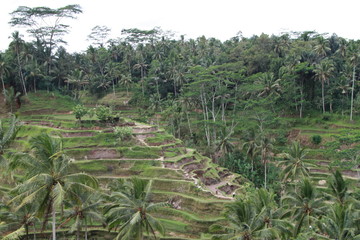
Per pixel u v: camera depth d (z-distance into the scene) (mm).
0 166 33906
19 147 67688
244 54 114375
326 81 94438
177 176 60562
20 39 98438
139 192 32219
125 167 62656
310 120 94188
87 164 61156
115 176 60656
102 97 123375
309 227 35594
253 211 31641
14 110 94500
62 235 45062
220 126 91750
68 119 80938
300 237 32344
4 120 83375
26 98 99875
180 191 57281
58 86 118125
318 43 94938
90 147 67000
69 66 124125
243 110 95688
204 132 100688
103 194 37312
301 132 90750
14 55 103812
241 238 29156
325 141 84438
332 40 116000
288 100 98312
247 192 55281
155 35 140000
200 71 94438
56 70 117500
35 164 26953
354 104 91750
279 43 112312
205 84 93438
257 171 81750
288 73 93938
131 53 129375
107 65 124812
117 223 31453
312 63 101438
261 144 72375
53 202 26891
